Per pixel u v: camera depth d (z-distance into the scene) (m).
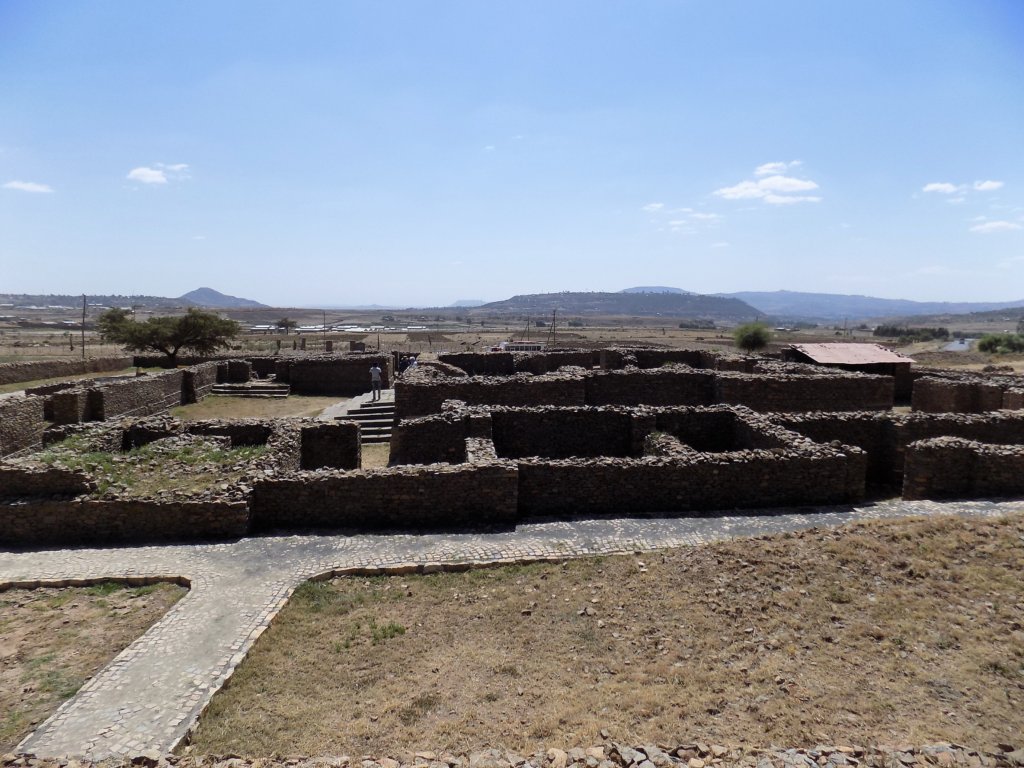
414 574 11.62
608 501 14.59
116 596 10.85
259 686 8.33
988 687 7.71
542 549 12.41
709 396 27.36
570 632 9.48
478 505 14.02
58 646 9.30
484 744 7.06
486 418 18.69
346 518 13.89
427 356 40.69
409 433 18.52
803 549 11.29
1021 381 27.22
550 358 38.56
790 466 14.77
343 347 66.69
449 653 9.05
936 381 27.75
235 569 11.66
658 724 7.24
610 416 20.05
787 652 8.59
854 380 26.36
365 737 7.28
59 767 6.49
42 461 14.88
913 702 7.48
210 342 48.25
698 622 9.45
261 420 19.27
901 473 17.81
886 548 11.08
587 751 6.52
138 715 7.59
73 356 54.28
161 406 30.62
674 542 12.62
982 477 14.85
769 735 6.97
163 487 14.15
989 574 10.14
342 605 10.48
